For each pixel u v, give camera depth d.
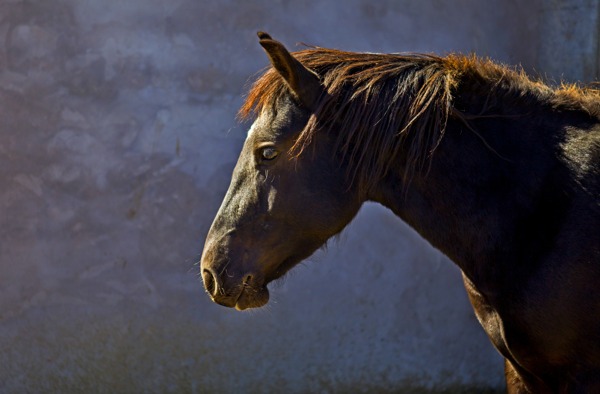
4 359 8.45
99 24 8.30
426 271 9.04
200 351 8.53
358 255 8.80
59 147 8.35
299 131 4.94
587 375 4.69
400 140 4.88
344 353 8.82
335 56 5.12
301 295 8.66
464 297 9.20
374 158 4.92
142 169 8.40
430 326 9.08
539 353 4.81
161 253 8.45
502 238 4.84
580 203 4.63
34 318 8.44
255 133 5.05
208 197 8.48
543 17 9.59
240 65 8.53
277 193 4.99
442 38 8.99
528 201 4.78
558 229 4.64
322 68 5.04
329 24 8.68
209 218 8.48
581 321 4.60
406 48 8.89
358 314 8.84
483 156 4.89
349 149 4.96
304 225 5.05
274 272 5.18
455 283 9.16
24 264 8.40
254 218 5.06
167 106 8.42
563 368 4.80
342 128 4.90
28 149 8.35
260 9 8.53
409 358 9.02
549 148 4.82
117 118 8.38
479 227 4.89
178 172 8.45
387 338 8.94
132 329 8.47
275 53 4.70
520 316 4.75
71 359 8.47
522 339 4.82
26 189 8.38
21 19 8.29
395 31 8.86
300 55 5.14
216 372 8.57
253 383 8.63
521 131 4.89
